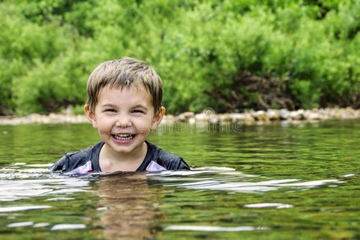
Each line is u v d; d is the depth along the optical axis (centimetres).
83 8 2823
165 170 368
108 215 219
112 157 372
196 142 629
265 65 1484
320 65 1526
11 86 1833
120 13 1919
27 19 2580
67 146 596
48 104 1748
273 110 1355
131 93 366
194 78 1469
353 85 1594
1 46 2002
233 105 1459
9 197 266
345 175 332
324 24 1805
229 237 185
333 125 945
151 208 233
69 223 206
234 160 432
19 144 627
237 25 1513
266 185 296
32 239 185
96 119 372
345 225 200
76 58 1766
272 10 2111
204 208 233
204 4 1667
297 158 437
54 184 309
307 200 250
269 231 192
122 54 1664
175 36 1582
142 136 368
